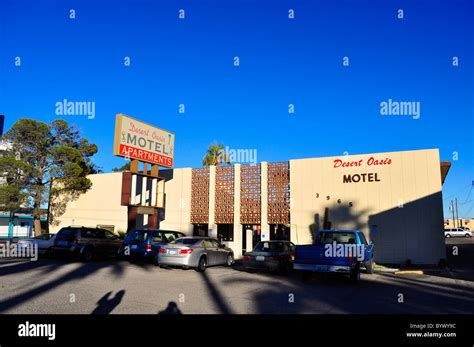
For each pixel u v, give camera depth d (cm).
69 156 2981
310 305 923
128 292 1028
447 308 912
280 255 1562
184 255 1541
